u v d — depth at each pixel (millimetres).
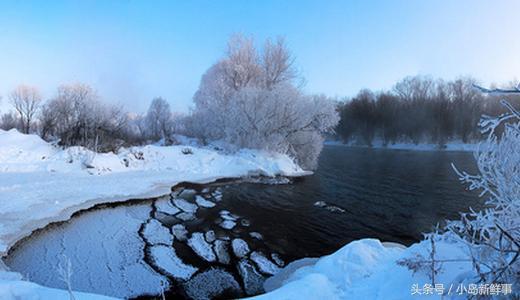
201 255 7000
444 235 3141
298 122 19812
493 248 2479
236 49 27688
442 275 2834
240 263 6691
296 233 8688
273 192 14008
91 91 19625
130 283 5691
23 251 6680
